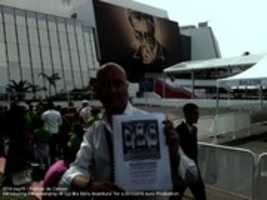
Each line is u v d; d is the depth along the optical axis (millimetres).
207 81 70625
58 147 11805
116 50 77188
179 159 2309
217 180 8398
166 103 44938
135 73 81062
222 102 39000
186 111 5961
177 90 68562
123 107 2400
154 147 2262
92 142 2363
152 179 2246
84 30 75625
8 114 8508
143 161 2250
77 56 72000
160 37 87875
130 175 2234
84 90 61094
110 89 2365
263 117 23109
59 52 69125
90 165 2342
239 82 21594
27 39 64875
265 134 21438
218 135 18484
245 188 7613
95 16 75062
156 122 2287
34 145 11062
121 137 2266
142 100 47562
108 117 2395
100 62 75000
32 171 8844
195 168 2455
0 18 62188
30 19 67000
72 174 2322
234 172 7934
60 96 57812
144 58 82812
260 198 7203
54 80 65188
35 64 64000
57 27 71062
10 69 59906
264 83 20531
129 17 80875
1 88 47969
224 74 67312
